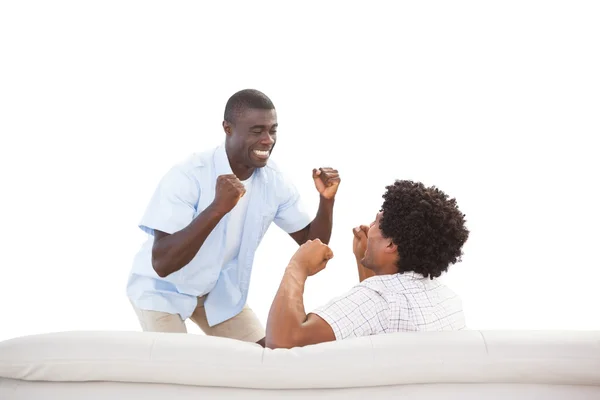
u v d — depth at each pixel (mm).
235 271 2965
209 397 2029
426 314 2148
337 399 2023
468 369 2006
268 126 2758
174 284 2844
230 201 2539
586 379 2012
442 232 2189
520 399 2021
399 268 2227
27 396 2045
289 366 1998
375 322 2139
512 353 2008
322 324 2121
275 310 2162
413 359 2000
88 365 2012
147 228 2756
